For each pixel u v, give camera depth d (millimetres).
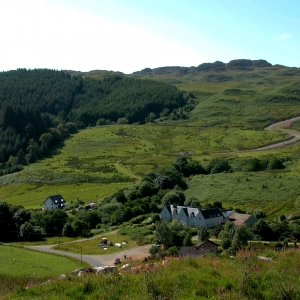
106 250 73938
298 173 120000
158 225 71562
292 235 70438
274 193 103375
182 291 15797
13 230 90250
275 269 18625
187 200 106250
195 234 81688
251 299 14852
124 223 99750
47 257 63531
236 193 108125
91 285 17125
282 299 14789
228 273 18000
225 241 62312
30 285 20844
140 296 15039
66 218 97062
